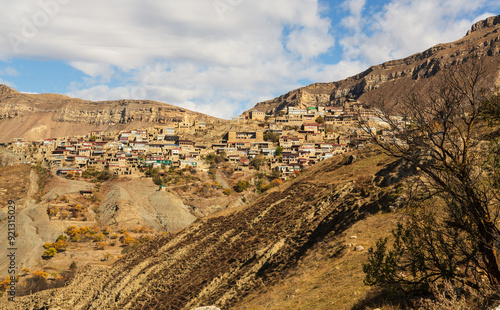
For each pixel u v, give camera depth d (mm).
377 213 47281
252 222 77625
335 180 75125
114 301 76812
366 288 26422
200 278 64312
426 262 19781
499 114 17031
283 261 51562
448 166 18281
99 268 102250
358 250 37469
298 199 76688
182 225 189000
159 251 89062
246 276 53938
